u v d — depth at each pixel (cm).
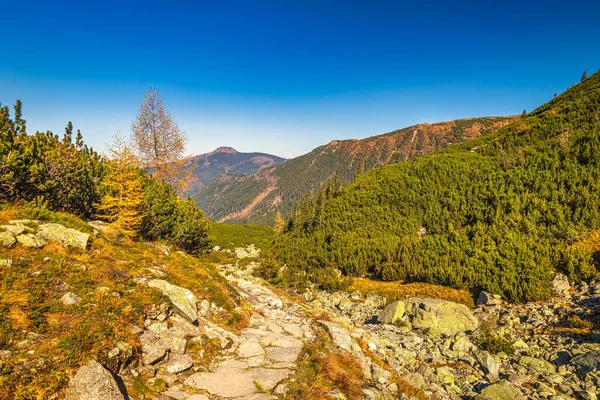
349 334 1085
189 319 777
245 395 582
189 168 2147
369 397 676
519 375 956
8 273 576
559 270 1661
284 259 3347
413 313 1588
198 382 598
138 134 1989
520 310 1487
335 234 3269
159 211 1491
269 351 810
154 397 514
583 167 2370
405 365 1064
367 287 2295
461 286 1886
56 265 659
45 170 983
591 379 873
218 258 3600
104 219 1232
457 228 2575
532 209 2209
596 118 3231
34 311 521
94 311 582
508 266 1759
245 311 1096
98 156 1330
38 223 785
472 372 1005
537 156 2988
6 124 920
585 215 1880
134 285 749
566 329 1217
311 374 696
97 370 459
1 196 887
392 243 2733
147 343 606
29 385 402
